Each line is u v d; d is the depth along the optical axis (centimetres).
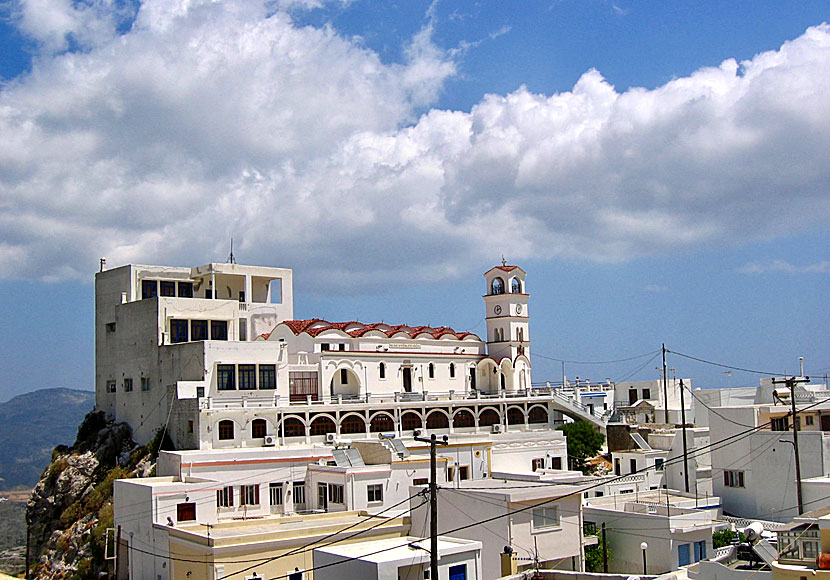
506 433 9131
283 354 8844
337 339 9619
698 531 5559
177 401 8288
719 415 7319
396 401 9456
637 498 6812
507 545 4928
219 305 9706
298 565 5534
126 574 6588
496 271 11219
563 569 5150
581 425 10006
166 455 7656
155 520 6106
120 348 9775
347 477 6888
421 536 5659
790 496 6738
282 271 10644
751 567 4244
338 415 8894
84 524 8506
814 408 7400
